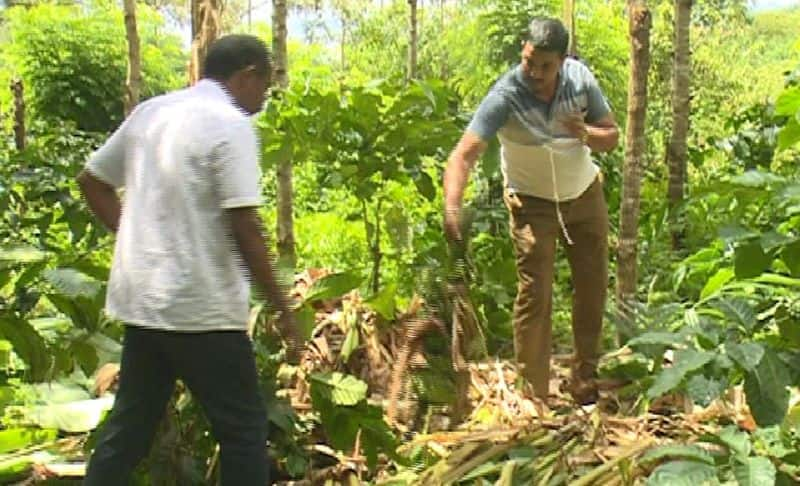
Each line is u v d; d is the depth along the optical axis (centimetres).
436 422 393
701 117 1225
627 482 312
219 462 337
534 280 443
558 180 433
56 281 349
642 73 488
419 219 661
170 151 302
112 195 335
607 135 417
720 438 281
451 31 1242
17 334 371
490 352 507
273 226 841
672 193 646
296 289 512
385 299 441
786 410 282
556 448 340
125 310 307
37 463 371
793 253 312
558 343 569
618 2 1296
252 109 324
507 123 422
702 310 380
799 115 353
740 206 338
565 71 420
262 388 358
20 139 848
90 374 380
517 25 1021
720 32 1648
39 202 620
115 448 321
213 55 317
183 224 301
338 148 490
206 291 302
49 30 1297
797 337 322
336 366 453
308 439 382
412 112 478
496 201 603
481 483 326
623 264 501
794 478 282
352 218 556
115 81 1327
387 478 353
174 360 312
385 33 1844
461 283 398
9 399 393
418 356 398
